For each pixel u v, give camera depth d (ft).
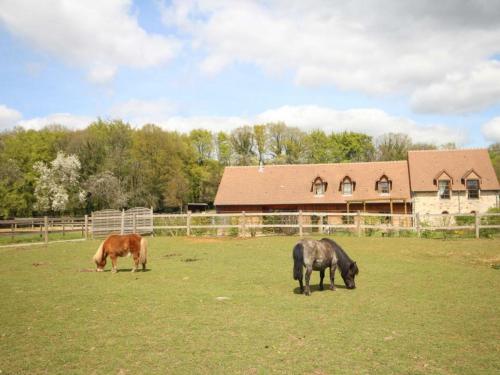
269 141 260.42
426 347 26.86
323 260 41.70
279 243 80.23
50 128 242.58
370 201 143.74
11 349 26.63
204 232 101.76
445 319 32.81
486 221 92.48
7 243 94.94
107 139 215.72
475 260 61.00
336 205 152.97
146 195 213.66
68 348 26.73
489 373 23.13
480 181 147.02
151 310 35.29
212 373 23.12
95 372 23.29
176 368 23.75
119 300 38.73
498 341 27.99
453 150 159.74
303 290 42.06
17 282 47.29
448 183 149.48
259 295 40.68
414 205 149.48
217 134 276.21
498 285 44.91
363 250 70.90
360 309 35.60
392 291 42.29
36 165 197.67
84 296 40.32
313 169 166.30
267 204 155.74
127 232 103.86
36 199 199.11
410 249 71.36
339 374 23.02
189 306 36.52
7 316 33.76
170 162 226.38
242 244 80.12
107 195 190.08
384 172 158.92
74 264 60.64
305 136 258.37
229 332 29.63
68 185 197.88
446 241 80.53
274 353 25.84
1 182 175.63
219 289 43.32
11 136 221.05
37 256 69.00
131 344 27.40
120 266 58.44
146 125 229.66
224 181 167.63
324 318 32.96
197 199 265.75
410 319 32.76
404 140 261.44
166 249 74.95
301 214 92.89
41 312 34.88
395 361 24.70
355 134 262.88
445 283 46.03
